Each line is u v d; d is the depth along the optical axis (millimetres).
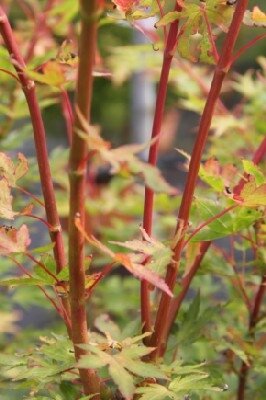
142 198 1759
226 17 878
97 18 717
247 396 1144
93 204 1646
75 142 746
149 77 1820
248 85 1489
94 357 782
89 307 1482
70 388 951
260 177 917
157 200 1405
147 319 899
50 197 866
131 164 720
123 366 783
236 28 842
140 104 2023
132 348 805
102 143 726
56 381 937
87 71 727
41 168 865
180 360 925
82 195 770
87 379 832
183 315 1030
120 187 1759
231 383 1149
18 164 865
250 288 1200
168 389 844
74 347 817
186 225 864
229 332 1047
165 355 984
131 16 889
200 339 1039
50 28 1401
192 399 1004
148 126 2033
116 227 1693
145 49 1546
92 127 728
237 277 1069
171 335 1017
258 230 1027
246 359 1012
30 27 1524
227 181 1013
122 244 815
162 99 885
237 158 1252
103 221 1742
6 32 853
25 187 1372
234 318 1199
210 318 1023
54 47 1354
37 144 864
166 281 871
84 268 800
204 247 989
